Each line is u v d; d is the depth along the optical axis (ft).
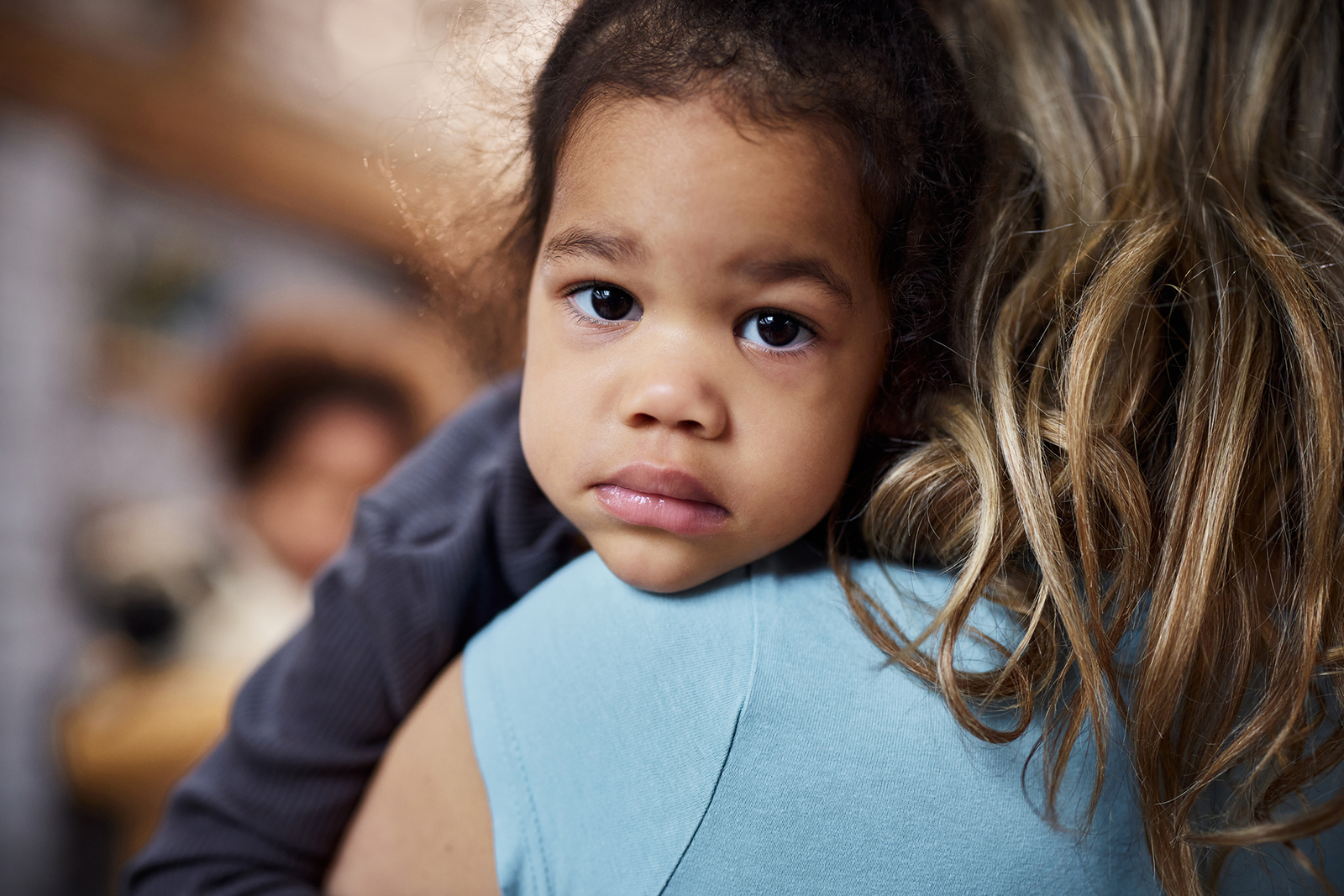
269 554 5.92
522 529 2.06
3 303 7.24
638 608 1.49
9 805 6.49
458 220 2.13
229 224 8.96
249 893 1.88
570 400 1.47
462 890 1.59
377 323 7.82
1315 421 1.50
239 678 5.44
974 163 1.73
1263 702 1.48
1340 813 1.42
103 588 6.06
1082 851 1.44
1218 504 1.47
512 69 1.82
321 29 8.82
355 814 1.89
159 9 8.04
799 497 1.45
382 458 5.69
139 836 4.98
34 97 7.48
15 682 6.81
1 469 7.13
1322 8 1.89
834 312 1.43
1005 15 2.06
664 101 1.39
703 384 1.38
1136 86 1.90
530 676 1.54
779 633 1.43
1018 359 1.67
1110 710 1.46
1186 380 1.58
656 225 1.36
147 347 8.27
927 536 1.60
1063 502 1.56
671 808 1.38
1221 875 1.64
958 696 1.38
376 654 1.98
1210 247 1.65
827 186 1.40
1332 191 1.87
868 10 1.55
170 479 8.24
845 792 1.37
